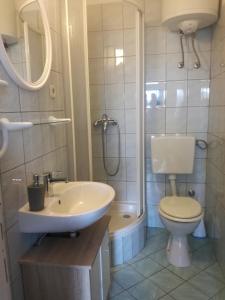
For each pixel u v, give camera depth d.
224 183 1.88
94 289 1.27
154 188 2.64
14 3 1.21
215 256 2.15
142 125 2.33
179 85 2.42
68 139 2.02
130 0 2.02
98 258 1.35
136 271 2.00
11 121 1.18
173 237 2.09
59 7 1.86
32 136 1.41
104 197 1.47
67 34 1.92
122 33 2.43
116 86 2.53
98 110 2.60
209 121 2.38
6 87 1.13
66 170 2.00
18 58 1.25
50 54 1.59
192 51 2.35
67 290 1.20
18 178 1.24
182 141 2.35
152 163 2.43
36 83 1.42
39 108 1.51
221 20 1.97
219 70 2.03
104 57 2.50
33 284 1.23
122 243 2.08
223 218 1.91
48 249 1.30
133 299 1.72
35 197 1.20
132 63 2.46
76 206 1.54
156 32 2.37
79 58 2.00
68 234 1.42
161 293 1.76
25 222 1.20
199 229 2.46
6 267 0.82
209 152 2.38
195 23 2.05
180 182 2.60
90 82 2.56
